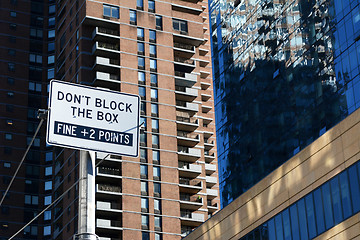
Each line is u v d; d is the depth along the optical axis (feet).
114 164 480.23
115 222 462.19
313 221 189.88
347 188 175.63
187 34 549.54
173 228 476.95
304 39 370.32
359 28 322.34
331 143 184.85
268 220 212.64
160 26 541.34
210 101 652.07
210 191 556.10
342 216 176.76
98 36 514.27
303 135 358.43
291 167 203.72
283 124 376.68
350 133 176.76
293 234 199.11
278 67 389.80
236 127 420.36
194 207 499.10
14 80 570.46
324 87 346.74
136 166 484.33
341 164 179.32
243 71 424.05
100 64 502.79
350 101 323.57
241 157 408.46
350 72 326.24
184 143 518.37
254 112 404.16
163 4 550.36
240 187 402.93
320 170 188.85
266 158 384.27
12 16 591.37
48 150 557.74
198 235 253.85
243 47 431.02
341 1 339.77
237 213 230.89
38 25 595.47
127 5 534.37
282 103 380.78
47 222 533.96
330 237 181.06
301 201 196.65
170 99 520.01
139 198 474.90
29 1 600.80
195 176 513.04
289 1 390.63
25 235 525.34
